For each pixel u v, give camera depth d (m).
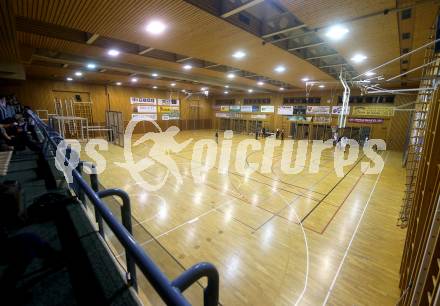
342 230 5.38
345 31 5.27
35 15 4.36
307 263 4.21
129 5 4.03
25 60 7.80
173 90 22.39
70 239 1.85
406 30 5.40
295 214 6.16
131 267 1.40
